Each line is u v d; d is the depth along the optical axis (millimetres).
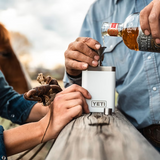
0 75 1127
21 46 4742
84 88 742
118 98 1195
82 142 393
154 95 1000
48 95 661
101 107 742
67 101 672
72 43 783
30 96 585
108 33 771
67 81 1280
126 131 485
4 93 1102
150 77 1007
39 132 678
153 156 343
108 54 1234
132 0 1142
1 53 1844
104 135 435
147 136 1042
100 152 336
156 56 991
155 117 993
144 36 714
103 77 730
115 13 1212
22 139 664
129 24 804
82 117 659
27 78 2084
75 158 323
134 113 1085
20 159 926
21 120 1039
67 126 561
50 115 676
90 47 719
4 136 662
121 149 356
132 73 1095
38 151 944
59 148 377
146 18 619
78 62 731
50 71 5398
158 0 582
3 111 1087
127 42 848
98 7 1283
